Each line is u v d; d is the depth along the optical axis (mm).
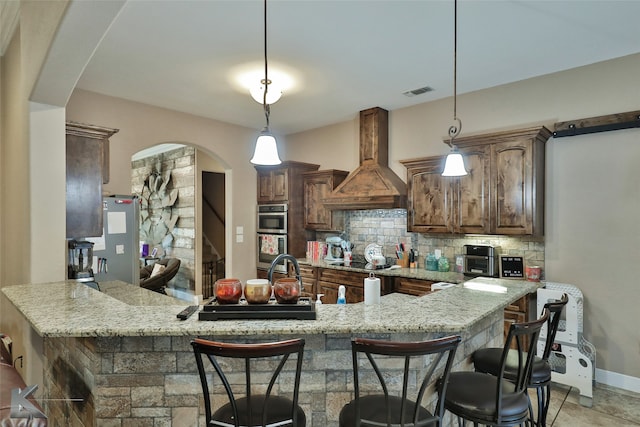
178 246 7035
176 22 2770
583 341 3328
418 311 1890
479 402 1715
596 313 3449
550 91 3729
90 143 3242
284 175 5547
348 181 4941
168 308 1965
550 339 2094
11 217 3238
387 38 3010
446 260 4305
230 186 5676
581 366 3062
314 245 5391
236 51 3238
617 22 2773
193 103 4656
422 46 3148
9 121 3311
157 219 7695
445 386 1559
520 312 3422
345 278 4641
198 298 6629
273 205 5652
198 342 1415
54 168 2855
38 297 2230
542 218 3705
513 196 3646
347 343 1817
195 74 3748
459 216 4016
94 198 3258
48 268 2826
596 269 3453
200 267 6699
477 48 3193
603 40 3053
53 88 2648
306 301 1850
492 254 3840
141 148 4648
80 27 2102
